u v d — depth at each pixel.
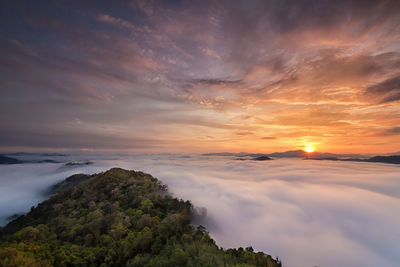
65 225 89.88
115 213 94.69
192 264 55.25
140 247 69.25
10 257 49.75
